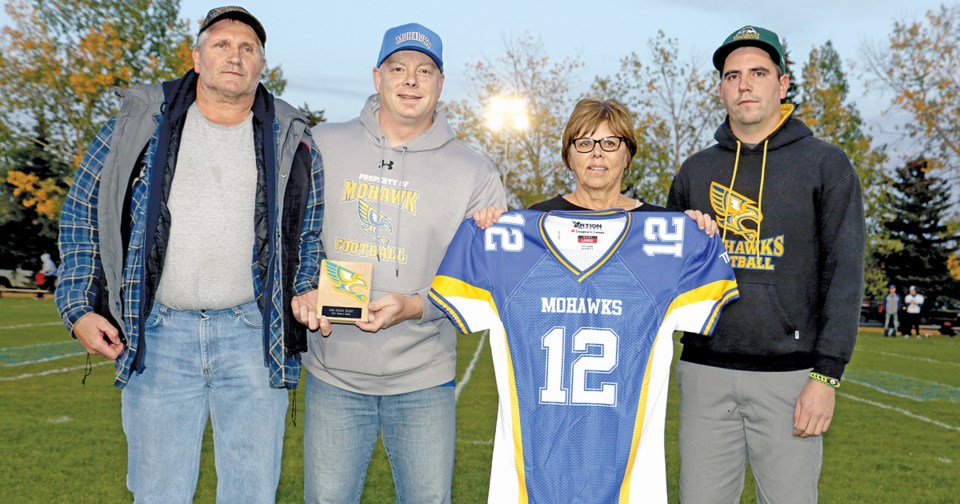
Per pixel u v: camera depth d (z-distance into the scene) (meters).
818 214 3.20
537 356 3.08
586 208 3.40
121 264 2.96
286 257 3.11
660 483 3.04
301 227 3.21
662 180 35.25
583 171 3.30
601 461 3.03
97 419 7.23
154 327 3.09
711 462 3.33
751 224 3.24
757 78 3.22
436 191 3.33
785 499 3.22
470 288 3.14
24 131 32.97
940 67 28.25
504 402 3.09
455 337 3.51
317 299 3.07
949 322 25.66
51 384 9.23
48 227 36.09
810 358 3.21
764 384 3.21
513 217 3.15
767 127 3.30
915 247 37.03
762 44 3.24
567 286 3.09
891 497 5.48
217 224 3.06
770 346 3.19
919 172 37.56
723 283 3.08
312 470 3.35
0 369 10.41
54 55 31.47
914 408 9.59
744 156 3.32
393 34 3.25
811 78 37.94
